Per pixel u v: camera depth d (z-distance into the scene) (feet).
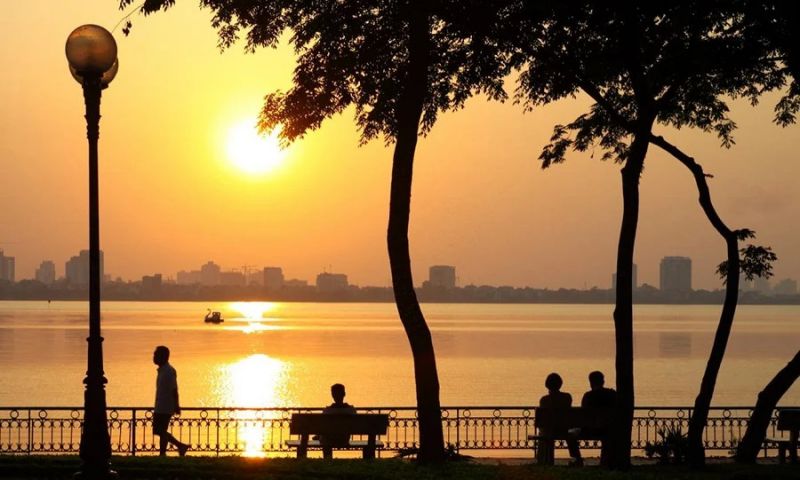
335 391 98.22
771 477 84.12
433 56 94.79
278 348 548.31
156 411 101.91
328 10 94.58
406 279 87.51
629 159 92.17
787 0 91.45
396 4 90.33
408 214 88.22
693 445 93.71
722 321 96.89
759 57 98.07
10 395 274.36
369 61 95.71
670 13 91.66
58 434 179.83
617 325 90.12
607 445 94.99
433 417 86.89
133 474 78.59
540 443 97.71
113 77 75.05
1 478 78.23
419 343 87.25
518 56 99.60
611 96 111.14
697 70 92.43
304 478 77.77
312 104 97.09
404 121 88.43
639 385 327.26
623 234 90.94
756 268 98.73
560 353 516.32
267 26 95.91
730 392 302.86
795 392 300.20
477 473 79.77
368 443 93.40
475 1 91.35
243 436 175.83
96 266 71.61
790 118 117.29
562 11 91.30
